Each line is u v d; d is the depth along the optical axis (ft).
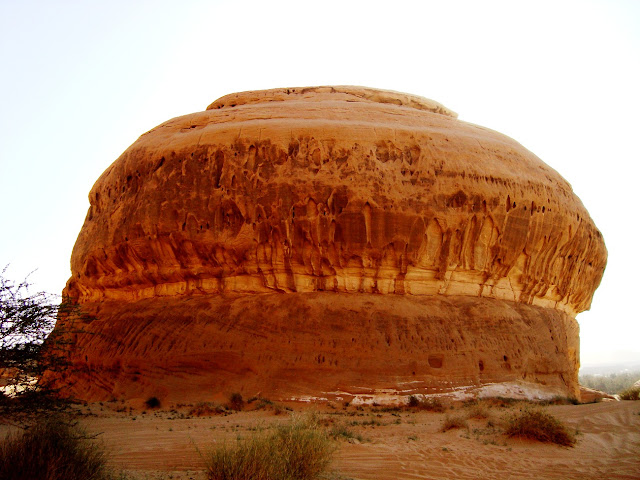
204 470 29.91
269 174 71.87
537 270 78.84
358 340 64.23
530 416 40.65
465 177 73.46
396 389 61.46
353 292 69.67
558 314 82.17
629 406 50.42
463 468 32.78
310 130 74.23
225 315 67.97
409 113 83.51
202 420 49.57
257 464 27.40
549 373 73.41
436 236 71.56
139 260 76.18
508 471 32.40
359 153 72.18
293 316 66.23
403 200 70.23
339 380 61.62
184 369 65.87
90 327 77.87
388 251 69.92
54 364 31.60
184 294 73.97
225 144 74.90
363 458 34.14
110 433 41.93
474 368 66.08
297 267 70.13
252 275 71.36
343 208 69.31
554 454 36.01
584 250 85.35
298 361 63.10
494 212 73.41
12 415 30.58
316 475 29.14
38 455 25.09
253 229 70.49
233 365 64.34
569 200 83.97
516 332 71.87
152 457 33.53
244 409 57.77
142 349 69.62
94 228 84.84
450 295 72.69
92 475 26.43
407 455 34.99
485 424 46.55
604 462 34.06
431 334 66.39
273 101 91.25
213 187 73.36
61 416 32.01
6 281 30.71
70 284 92.12
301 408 58.70
